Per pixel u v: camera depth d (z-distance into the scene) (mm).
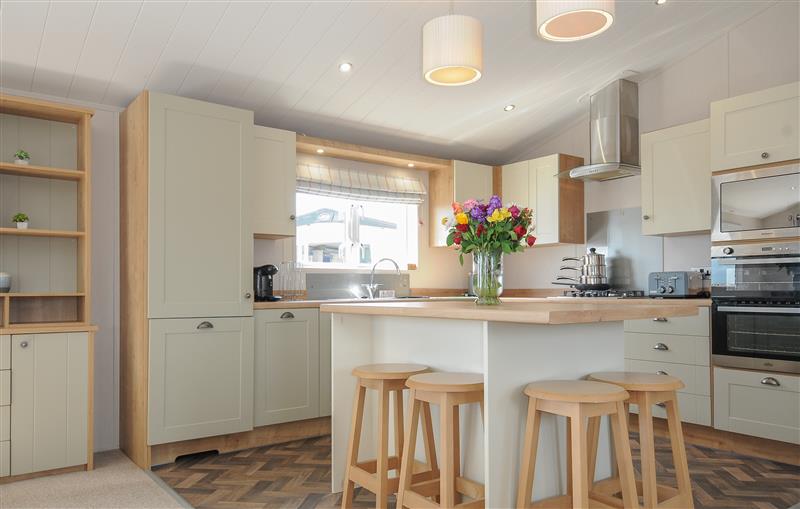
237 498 2994
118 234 4031
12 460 3242
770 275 3842
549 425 2525
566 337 2609
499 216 2779
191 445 3742
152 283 3607
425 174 5934
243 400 3889
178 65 3773
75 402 3439
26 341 3295
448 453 2293
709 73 4836
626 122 5070
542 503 2387
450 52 2797
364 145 5367
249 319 3947
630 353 4555
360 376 2689
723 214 4098
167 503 2926
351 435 2811
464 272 6238
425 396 2402
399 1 3627
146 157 3629
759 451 3844
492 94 4930
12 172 3590
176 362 3658
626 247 5352
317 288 5133
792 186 3762
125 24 3371
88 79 3727
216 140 3891
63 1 3135
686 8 4305
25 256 3705
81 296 3709
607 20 2508
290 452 3869
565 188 5516
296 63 4023
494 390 2312
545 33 2648
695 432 4207
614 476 2838
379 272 5574
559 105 5383
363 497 3010
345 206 5461
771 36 4492
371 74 4324
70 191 3869
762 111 3918
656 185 4742
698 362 4148
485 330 2309
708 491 3146
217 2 3359
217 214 3869
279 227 4426
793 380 3637
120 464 3605
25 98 3422
